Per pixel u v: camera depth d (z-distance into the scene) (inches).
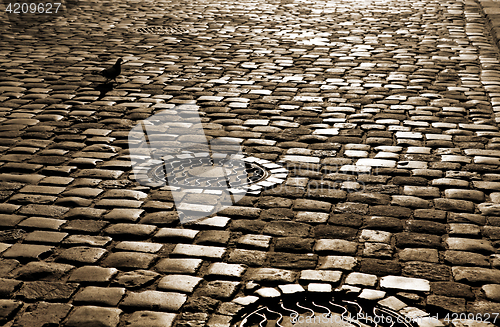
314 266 142.1
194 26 481.7
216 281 136.1
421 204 175.6
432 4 575.8
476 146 222.7
